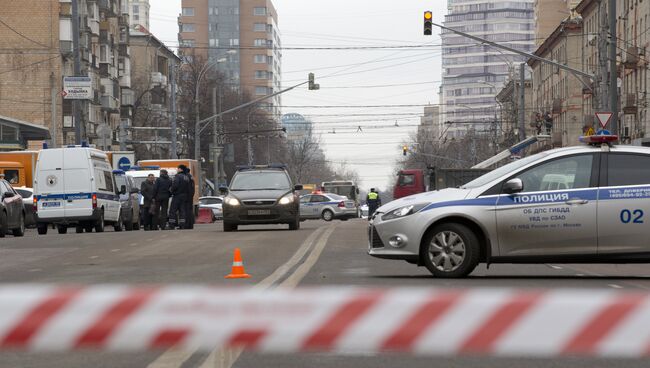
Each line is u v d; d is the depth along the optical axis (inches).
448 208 1049.5
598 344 286.7
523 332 289.7
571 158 1055.6
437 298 294.2
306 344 299.9
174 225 2674.7
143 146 7106.3
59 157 2630.4
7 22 5290.4
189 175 2736.2
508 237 1045.2
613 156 1051.3
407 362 531.8
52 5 5300.2
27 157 3280.0
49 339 296.8
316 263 1278.3
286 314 299.6
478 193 1054.4
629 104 5039.4
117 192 2881.4
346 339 296.8
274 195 2246.6
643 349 284.5
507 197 1047.6
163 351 568.1
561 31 6865.2
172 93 4699.8
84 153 2635.3
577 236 1040.2
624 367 522.3
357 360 538.0
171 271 1202.6
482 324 292.2
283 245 1642.5
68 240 1940.2
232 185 2311.8
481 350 292.8
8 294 295.9
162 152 7731.3
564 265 1254.3
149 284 1019.3
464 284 979.9
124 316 298.5
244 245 1654.8
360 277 1071.6
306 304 299.6
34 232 3110.2
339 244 1657.2
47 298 296.5
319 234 1947.6
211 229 2556.6
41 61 5290.4
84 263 1387.8
